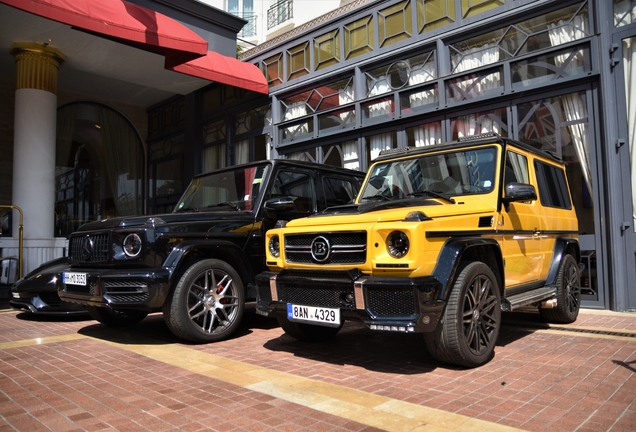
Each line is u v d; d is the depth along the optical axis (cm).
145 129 1367
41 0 670
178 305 429
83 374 347
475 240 355
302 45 995
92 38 898
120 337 492
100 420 255
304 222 390
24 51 924
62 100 1217
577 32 643
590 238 615
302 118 966
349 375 336
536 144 665
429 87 781
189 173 1192
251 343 452
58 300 598
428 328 311
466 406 268
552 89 651
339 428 239
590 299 613
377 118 849
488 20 716
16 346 451
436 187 435
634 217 582
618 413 255
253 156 1074
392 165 480
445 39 768
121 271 430
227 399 286
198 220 465
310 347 430
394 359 380
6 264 866
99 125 1297
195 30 1023
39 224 924
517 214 424
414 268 312
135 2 927
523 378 321
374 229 329
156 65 1034
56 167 1230
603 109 603
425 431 234
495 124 706
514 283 419
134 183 1347
